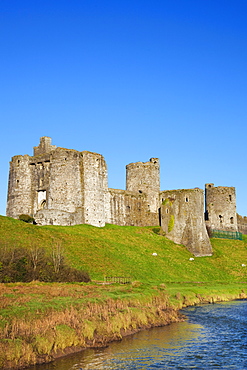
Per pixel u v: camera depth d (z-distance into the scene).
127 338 36.78
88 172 94.81
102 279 64.00
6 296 39.31
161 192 107.25
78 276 58.97
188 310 52.47
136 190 115.69
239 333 39.50
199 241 98.75
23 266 54.53
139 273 71.75
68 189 91.62
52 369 28.16
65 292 44.03
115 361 30.52
